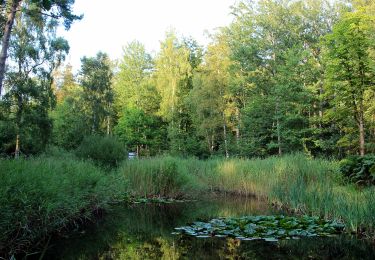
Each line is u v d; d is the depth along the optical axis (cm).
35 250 729
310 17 3064
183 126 3797
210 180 1838
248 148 2766
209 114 3247
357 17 1664
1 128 2452
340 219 922
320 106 2511
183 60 3853
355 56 1655
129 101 4512
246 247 739
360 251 711
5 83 2556
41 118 2594
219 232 859
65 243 792
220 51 3359
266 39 2953
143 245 771
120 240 820
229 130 3353
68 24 1226
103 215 1144
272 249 722
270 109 2709
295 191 1154
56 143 3238
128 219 1082
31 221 741
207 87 3128
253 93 2900
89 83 3884
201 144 3366
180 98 3728
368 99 1852
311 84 2611
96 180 1076
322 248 730
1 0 859
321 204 1016
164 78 3862
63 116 3447
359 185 1220
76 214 970
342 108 1755
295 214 1117
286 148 2536
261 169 1623
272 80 2752
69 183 890
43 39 2652
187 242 788
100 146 1664
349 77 1683
